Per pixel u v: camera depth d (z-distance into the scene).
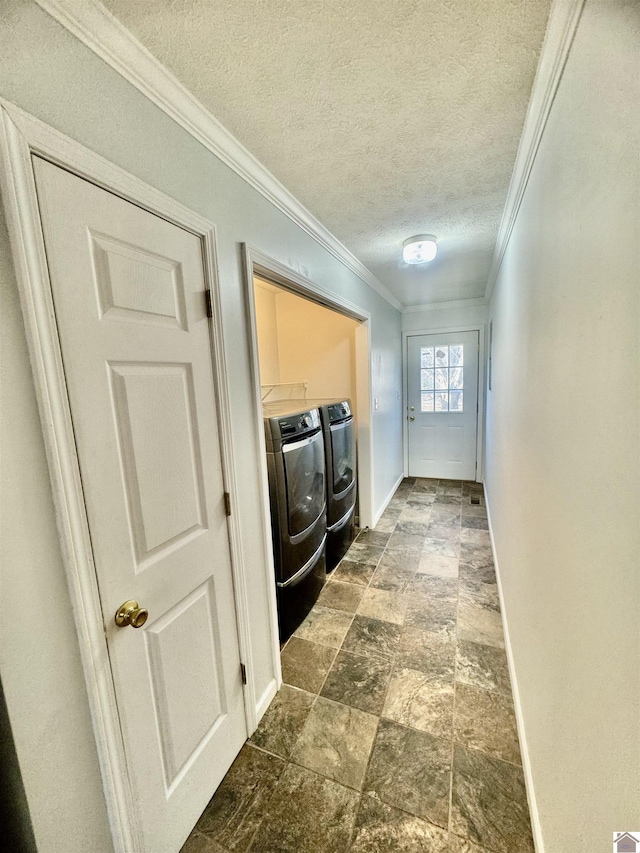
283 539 1.85
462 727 1.41
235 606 1.30
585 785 0.71
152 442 0.95
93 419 0.80
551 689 0.96
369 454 3.22
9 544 0.66
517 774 1.23
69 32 0.74
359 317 2.85
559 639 0.90
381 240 2.22
